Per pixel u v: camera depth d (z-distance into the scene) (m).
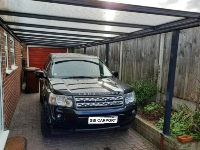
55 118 2.95
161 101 4.64
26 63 11.19
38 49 11.57
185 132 3.13
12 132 3.68
